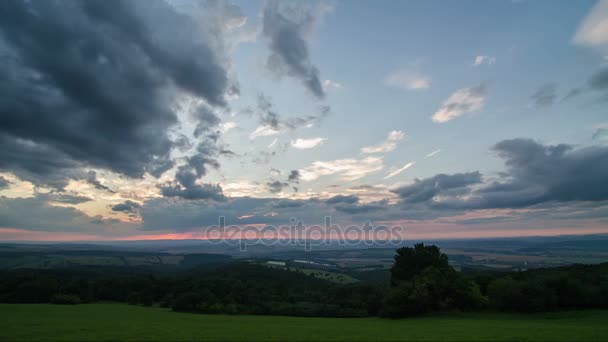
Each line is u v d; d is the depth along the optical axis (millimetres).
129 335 46438
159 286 116688
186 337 44469
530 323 56375
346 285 117000
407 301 72750
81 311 86062
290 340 41906
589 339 39812
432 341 39750
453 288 72688
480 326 52406
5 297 104875
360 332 48594
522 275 91250
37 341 42250
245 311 93750
